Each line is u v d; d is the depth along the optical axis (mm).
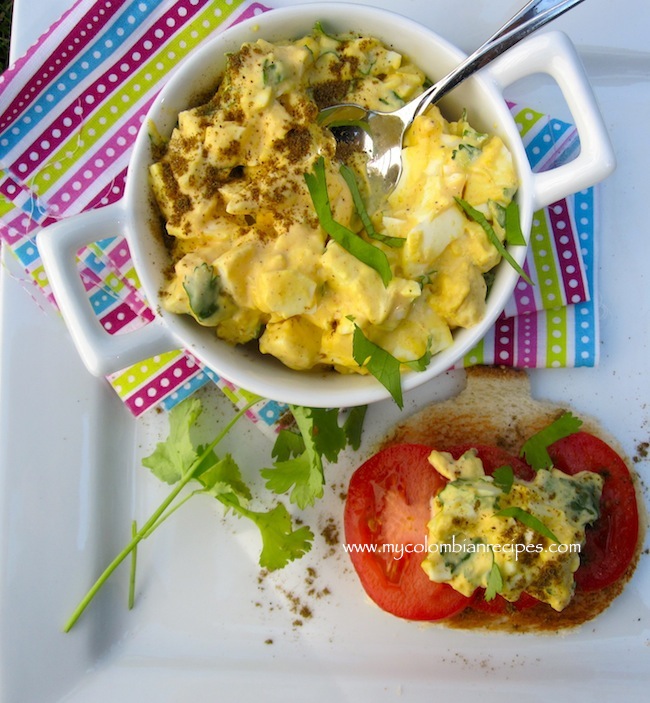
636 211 363
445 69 311
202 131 296
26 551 343
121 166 348
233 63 295
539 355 349
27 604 341
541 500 329
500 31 298
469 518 324
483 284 296
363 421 358
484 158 295
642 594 349
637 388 358
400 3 356
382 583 339
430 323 294
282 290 282
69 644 343
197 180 295
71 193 347
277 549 331
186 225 295
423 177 296
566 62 286
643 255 362
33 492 346
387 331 292
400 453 346
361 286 282
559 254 349
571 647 346
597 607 348
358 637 346
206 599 350
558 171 290
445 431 358
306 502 322
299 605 348
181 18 348
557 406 357
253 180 297
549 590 323
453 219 291
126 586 350
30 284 352
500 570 322
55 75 345
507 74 297
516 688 342
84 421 353
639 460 355
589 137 283
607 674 344
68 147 347
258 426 354
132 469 358
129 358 287
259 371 303
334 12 303
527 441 344
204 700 341
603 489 345
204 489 332
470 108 309
